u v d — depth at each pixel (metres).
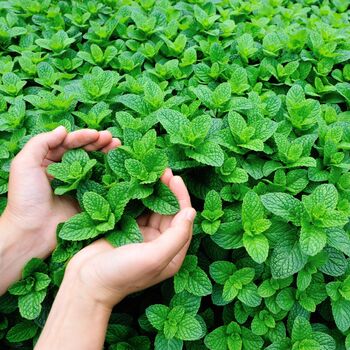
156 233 0.52
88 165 0.53
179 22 0.84
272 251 0.52
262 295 0.51
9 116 0.64
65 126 0.60
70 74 0.74
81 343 0.43
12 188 0.53
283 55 0.76
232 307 0.55
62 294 0.45
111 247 0.49
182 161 0.55
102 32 0.78
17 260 0.53
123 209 0.49
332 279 0.55
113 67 0.76
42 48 0.80
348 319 0.51
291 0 1.01
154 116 0.61
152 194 0.51
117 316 0.55
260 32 0.80
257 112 0.60
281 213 0.49
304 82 0.72
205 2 0.87
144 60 0.77
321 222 0.49
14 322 0.58
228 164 0.55
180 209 0.50
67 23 0.86
